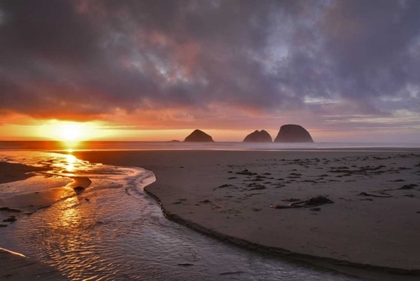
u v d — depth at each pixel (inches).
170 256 217.3
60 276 185.2
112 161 1053.8
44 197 423.8
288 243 226.7
